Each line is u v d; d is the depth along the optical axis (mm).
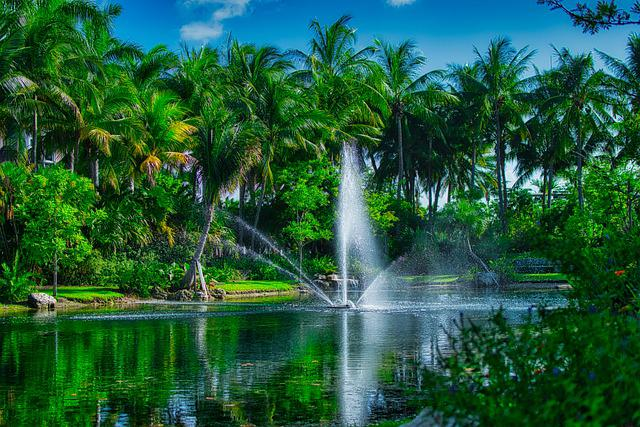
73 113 34406
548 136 58531
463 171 70250
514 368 4688
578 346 4480
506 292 37281
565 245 5672
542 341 4848
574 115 51094
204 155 35281
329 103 52688
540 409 3943
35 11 35000
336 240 52562
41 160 40125
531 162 66188
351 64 54344
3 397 9422
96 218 31953
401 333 16953
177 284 36031
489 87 55969
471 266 52188
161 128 39281
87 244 29969
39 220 28562
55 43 33156
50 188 29094
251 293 39625
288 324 19844
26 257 29594
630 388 3961
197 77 46312
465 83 56469
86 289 32844
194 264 35969
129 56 43562
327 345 14734
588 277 5645
